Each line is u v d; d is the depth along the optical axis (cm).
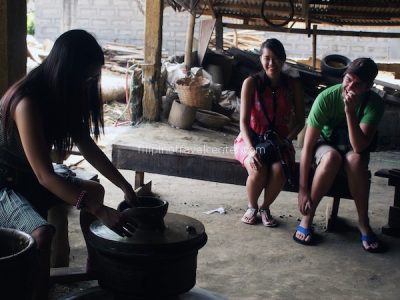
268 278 367
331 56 1020
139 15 1631
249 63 1012
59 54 260
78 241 407
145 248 248
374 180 650
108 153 683
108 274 260
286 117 454
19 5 350
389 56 1734
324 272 381
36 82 264
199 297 294
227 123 796
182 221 279
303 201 429
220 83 968
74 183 299
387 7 948
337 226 474
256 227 462
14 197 271
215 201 531
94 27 1642
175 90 796
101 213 254
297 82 457
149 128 700
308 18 1036
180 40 1636
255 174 447
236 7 1018
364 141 412
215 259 393
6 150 275
